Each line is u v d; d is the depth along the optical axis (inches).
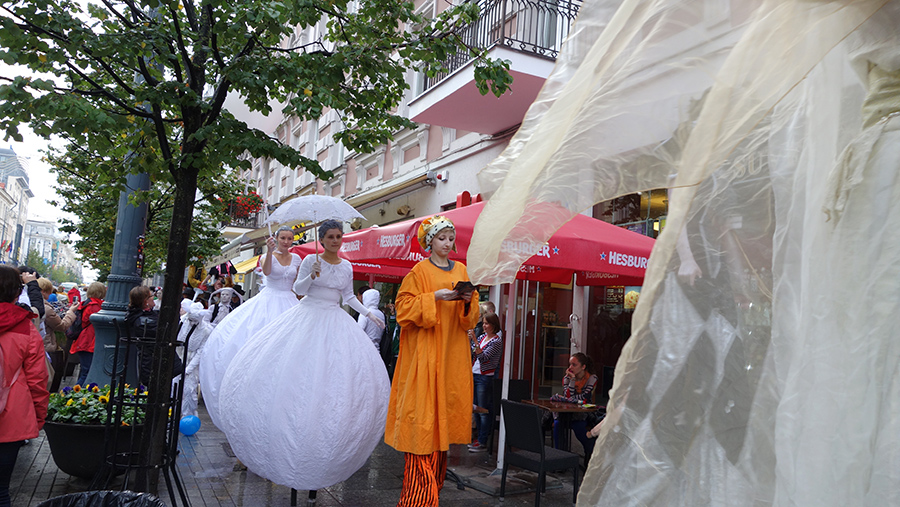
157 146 185.3
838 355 60.2
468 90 378.0
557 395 247.9
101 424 191.6
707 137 61.5
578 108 68.4
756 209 75.0
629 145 66.1
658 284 75.4
